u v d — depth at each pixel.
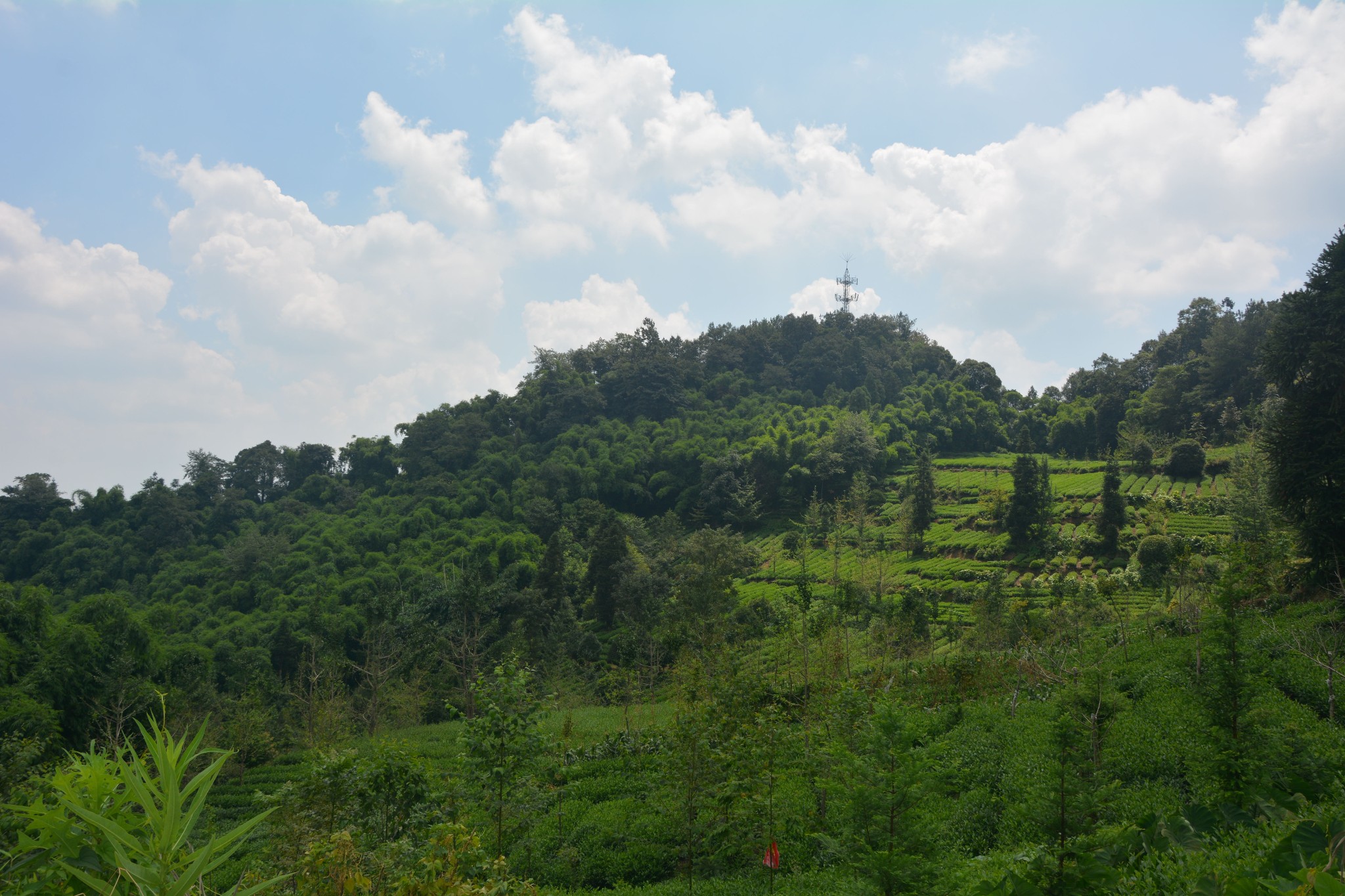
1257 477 54.50
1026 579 64.25
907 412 123.88
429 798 14.77
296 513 107.56
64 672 37.44
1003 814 16.27
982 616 42.03
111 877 3.42
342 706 42.28
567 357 158.62
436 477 111.75
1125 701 20.14
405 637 55.66
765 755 16.44
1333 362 31.27
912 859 11.16
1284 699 19.78
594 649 57.81
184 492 109.19
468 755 14.84
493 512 101.06
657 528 96.62
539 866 18.67
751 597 67.62
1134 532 67.75
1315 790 12.89
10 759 17.05
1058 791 11.55
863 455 101.44
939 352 155.25
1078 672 25.94
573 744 29.05
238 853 15.76
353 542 90.38
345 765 14.20
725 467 104.38
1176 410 106.06
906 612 40.56
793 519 99.25
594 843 19.52
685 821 16.06
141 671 43.38
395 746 15.62
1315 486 31.17
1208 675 18.89
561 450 117.56
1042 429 125.12
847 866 14.98
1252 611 29.73
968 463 109.44
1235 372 103.50
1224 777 14.80
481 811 16.84
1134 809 14.87
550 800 17.91
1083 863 9.80
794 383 146.25
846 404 133.75
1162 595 46.72
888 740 11.92
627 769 25.95
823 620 30.33
